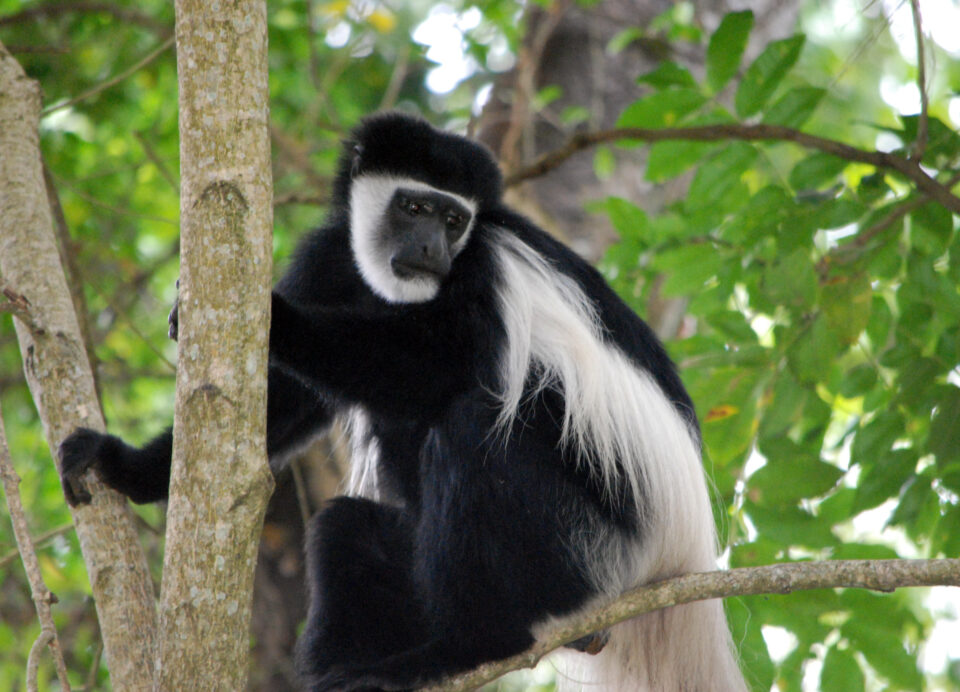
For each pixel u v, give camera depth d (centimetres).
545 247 763
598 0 1168
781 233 797
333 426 830
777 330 825
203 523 496
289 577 1029
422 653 606
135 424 1219
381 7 1338
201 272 502
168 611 496
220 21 512
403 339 655
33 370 645
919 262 800
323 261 809
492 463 629
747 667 721
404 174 759
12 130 714
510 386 647
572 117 1142
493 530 620
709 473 777
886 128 825
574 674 740
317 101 1170
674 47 1195
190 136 509
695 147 861
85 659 1057
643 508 672
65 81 1260
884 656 704
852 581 530
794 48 802
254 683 1005
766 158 849
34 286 655
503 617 609
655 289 1055
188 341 503
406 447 720
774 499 730
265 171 514
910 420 772
